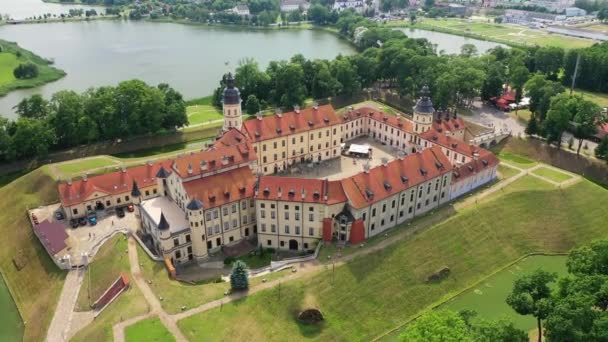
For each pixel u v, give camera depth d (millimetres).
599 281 107750
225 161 155625
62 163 189875
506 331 101312
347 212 144625
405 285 137250
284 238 151125
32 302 135500
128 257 139375
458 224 156250
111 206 169625
